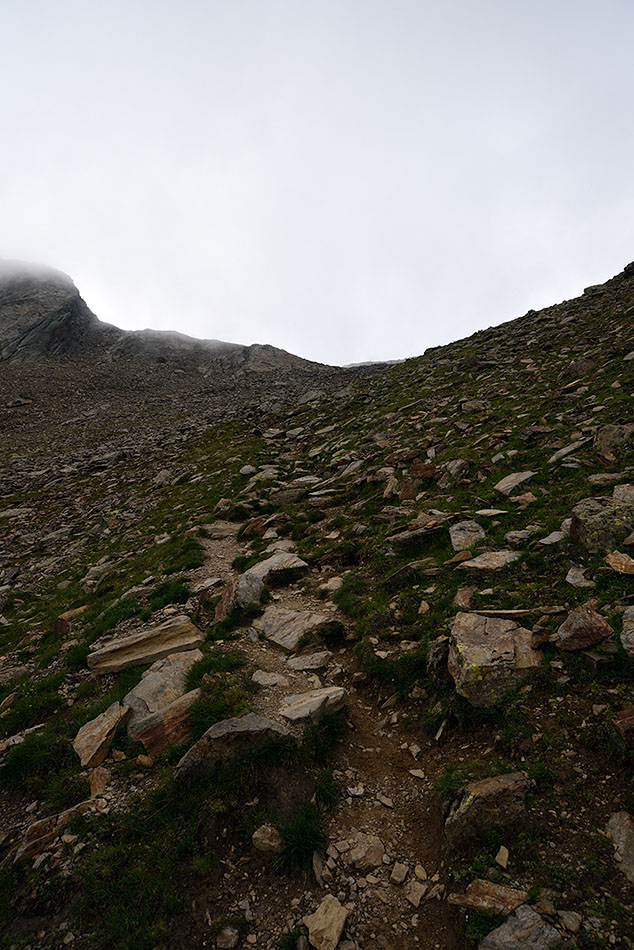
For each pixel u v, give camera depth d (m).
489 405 26.94
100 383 101.25
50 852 6.34
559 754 6.28
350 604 11.78
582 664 7.33
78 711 9.38
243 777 6.74
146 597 14.68
